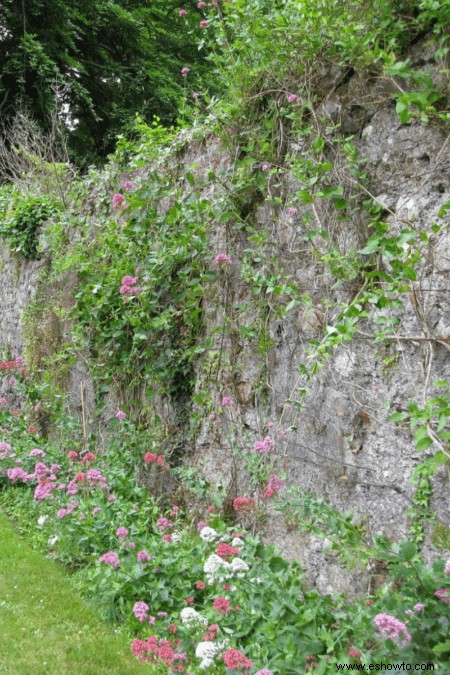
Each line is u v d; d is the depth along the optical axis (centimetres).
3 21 1429
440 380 300
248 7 432
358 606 308
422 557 317
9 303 902
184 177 530
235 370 466
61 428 669
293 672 290
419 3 339
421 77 309
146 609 348
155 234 538
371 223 345
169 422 538
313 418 392
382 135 361
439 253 322
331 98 391
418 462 326
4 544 495
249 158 447
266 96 445
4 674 321
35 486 620
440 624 261
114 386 613
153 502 521
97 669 328
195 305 495
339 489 370
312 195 397
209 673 307
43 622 375
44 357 748
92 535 443
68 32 1475
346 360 371
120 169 640
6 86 1460
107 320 591
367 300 337
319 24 387
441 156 328
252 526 432
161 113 1644
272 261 430
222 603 319
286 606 317
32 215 827
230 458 469
